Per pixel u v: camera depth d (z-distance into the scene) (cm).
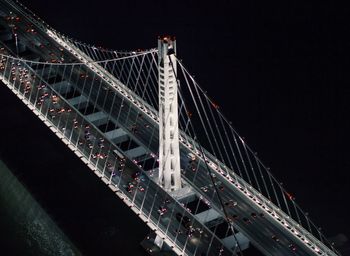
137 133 18525
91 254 15962
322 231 16550
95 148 17512
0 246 16038
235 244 15562
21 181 18150
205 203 17075
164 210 15600
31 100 19288
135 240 16312
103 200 17488
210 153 18825
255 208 16050
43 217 16975
